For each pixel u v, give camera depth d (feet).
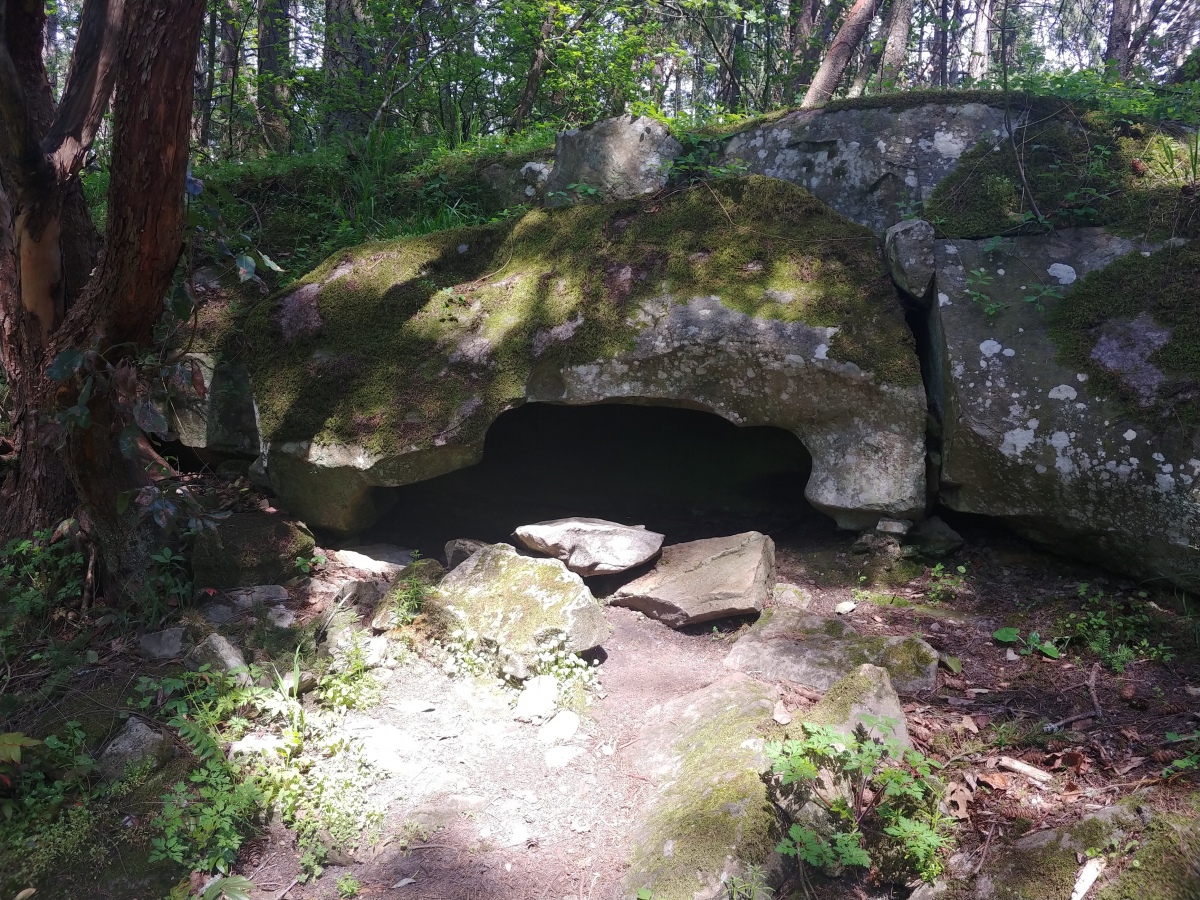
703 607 12.57
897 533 13.53
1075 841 7.48
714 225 15.14
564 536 13.93
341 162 22.24
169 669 11.32
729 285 14.34
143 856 8.71
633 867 8.29
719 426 16.25
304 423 15.05
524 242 16.11
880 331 13.64
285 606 12.98
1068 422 12.33
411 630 12.06
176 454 17.69
